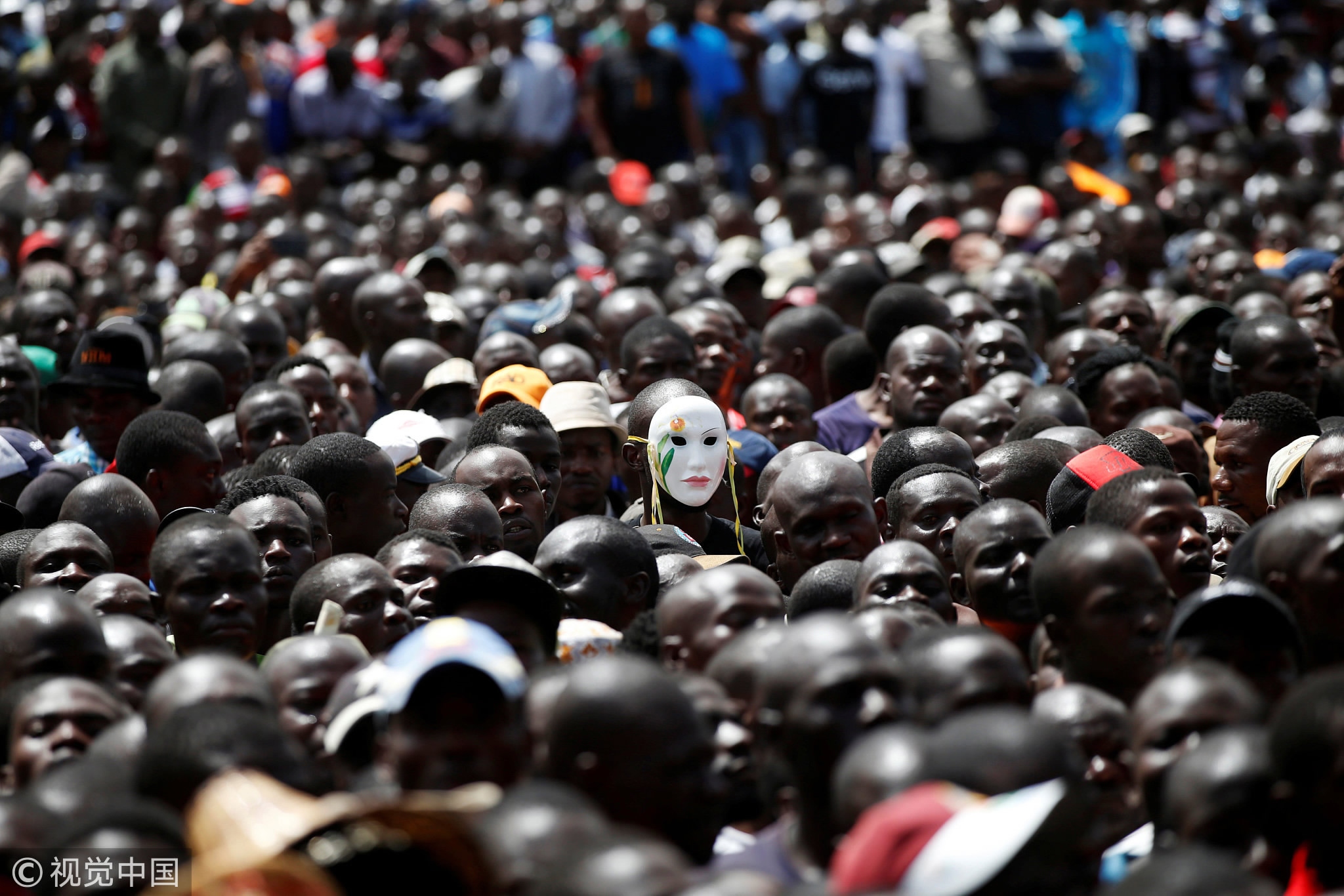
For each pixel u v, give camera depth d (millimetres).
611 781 14008
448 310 40406
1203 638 17719
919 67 70500
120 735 16172
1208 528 24359
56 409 37000
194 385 33906
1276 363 31781
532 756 15805
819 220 63219
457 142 68062
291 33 71875
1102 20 72125
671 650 19016
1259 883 11609
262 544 23312
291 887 11477
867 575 21031
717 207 61500
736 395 39281
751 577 19109
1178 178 67438
